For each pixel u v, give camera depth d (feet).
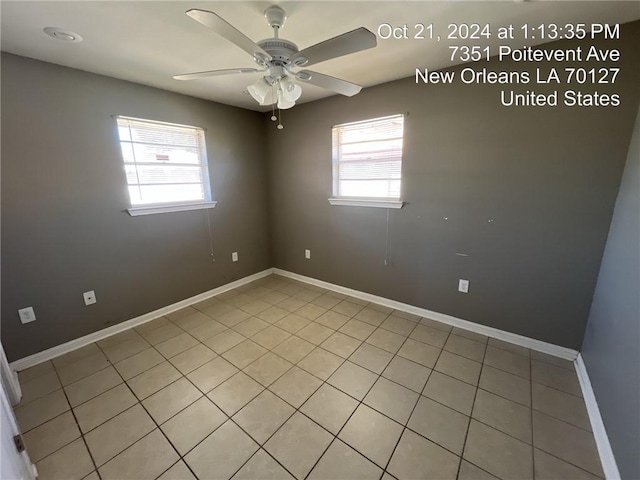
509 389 6.23
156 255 9.38
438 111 7.89
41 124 6.81
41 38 5.65
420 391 6.22
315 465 4.67
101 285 8.23
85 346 7.95
